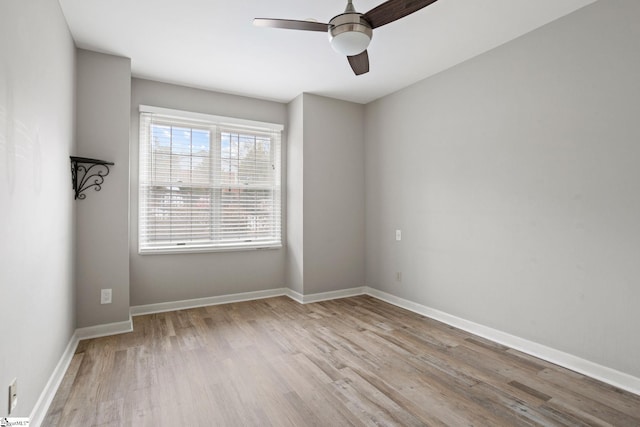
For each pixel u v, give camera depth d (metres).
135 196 3.52
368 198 4.42
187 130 3.81
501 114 2.85
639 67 2.07
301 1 2.27
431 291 3.50
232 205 4.06
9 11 1.38
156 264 3.63
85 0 2.24
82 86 2.92
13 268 1.43
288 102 4.38
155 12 2.39
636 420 1.79
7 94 1.37
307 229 4.07
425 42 2.81
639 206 2.07
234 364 2.42
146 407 1.89
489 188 2.94
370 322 3.34
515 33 2.67
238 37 2.74
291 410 1.87
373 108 4.32
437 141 3.44
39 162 1.79
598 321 2.25
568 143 2.40
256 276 4.21
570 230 2.39
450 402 1.95
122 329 3.03
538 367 2.39
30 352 1.65
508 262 2.78
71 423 1.74
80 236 2.89
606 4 2.21
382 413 1.84
